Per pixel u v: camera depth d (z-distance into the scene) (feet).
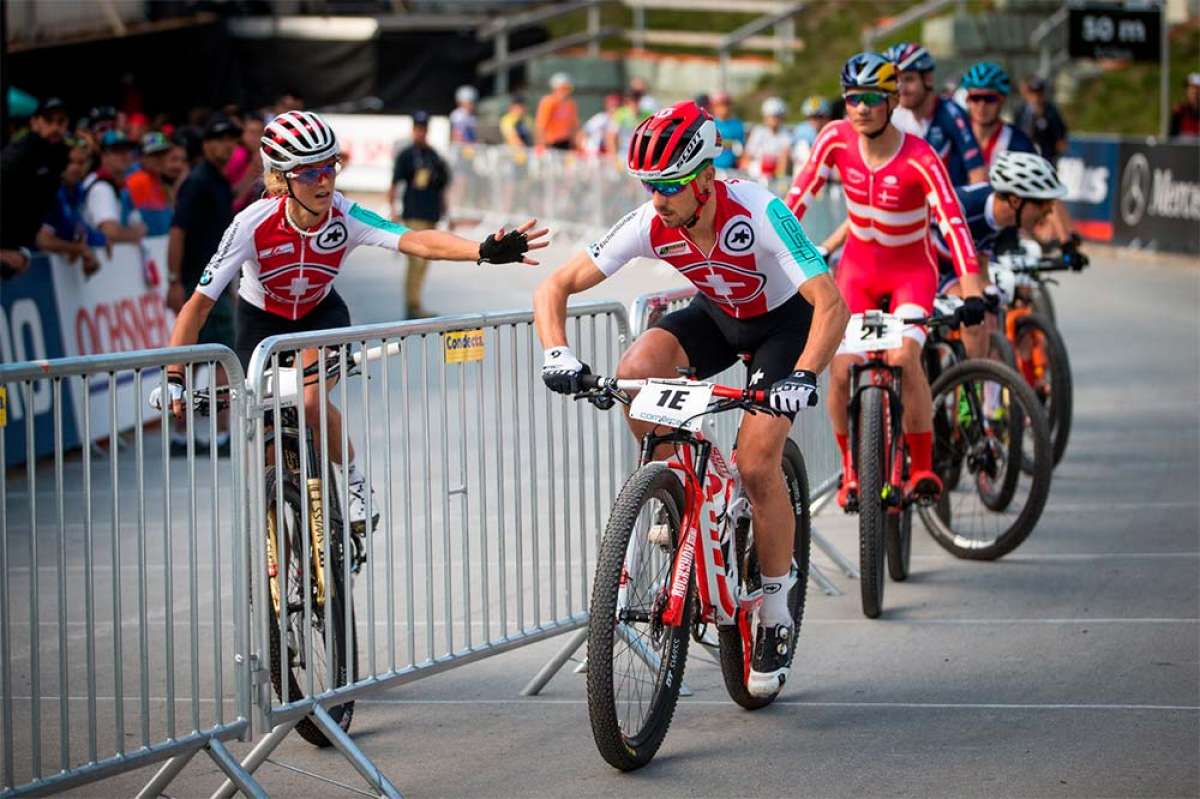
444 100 206.39
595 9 222.07
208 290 36.22
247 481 30.60
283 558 31.50
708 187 32.55
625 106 180.24
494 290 129.08
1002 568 49.39
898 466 44.62
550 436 37.14
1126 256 142.92
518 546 36.70
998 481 50.42
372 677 33.42
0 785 32.32
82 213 76.18
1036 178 53.01
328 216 36.76
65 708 28.19
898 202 46.80
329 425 34.45
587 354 74.02
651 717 32.94
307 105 195.72
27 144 66.95
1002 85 63.05
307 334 31.60
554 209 165.27
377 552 51.98
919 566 50.06
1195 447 67.26
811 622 43.98
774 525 35.42
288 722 31.45
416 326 33.81
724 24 234.79
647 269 145.79
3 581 27.09
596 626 30.86
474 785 32.30
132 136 112.88
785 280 35.63
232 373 30.27
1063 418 60.90
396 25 199.31
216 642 30.63
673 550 33.06
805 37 219.82
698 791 31.71
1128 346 95.35
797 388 30.94
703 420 34.68
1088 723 35.19
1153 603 44.93
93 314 74.02
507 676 39.99
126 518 58.34
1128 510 56.44
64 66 142.51
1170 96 192.85
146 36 154.40
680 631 33.45
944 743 34.17
